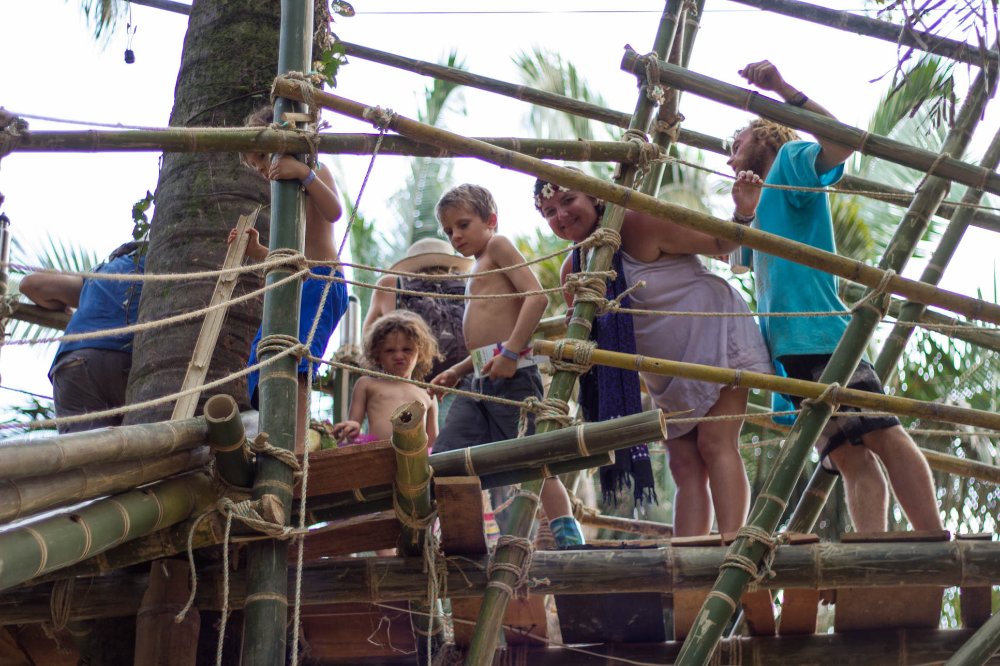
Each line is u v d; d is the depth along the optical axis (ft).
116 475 13.10
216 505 14.11
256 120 17.72
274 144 16.79
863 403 16.84
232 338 17.94
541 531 19.17
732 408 18.20
